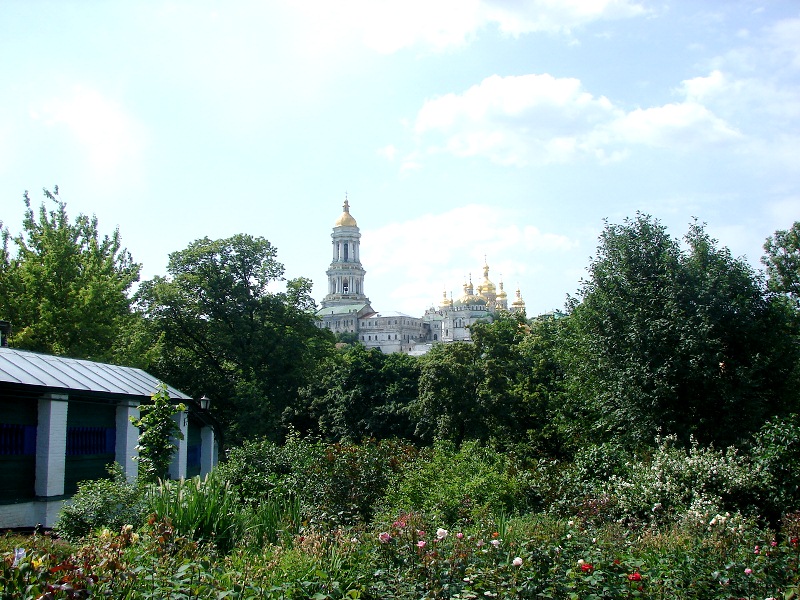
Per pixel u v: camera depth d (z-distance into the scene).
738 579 11.41
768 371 29.89
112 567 9.25
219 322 56.50
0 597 8.14
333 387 74.38
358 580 10.55
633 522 17.95
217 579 9.97
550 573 10.70
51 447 21.30
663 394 27.31
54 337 34.47
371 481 20.00
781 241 42.44
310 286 63.16
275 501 17.17
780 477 19.05
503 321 61.12
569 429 36.16
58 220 41.47
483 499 18.78
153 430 20.41
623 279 30.88
